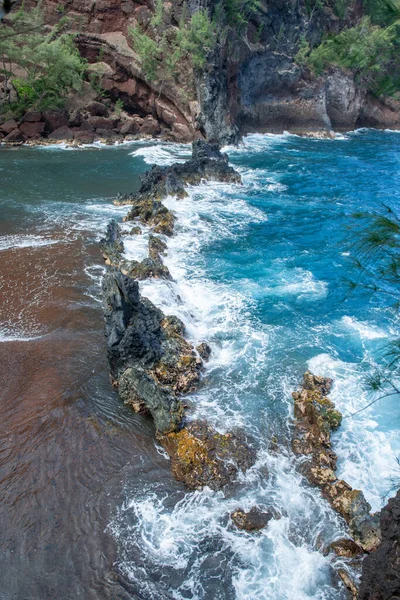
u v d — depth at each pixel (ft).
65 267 69.87
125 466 37.96
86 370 48.49
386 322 57.88
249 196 108.06
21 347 51.55
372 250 20.20
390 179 126.21
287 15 189.88
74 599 28.45
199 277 69.36
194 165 114.42
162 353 47.96
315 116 203.51
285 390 46.44
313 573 30.32
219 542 32.22
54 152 146.61
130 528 32.99
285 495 35.63
